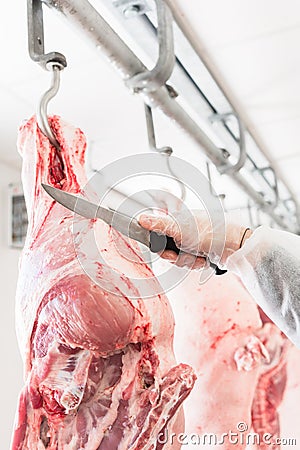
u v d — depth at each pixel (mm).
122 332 811
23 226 2199
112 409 836
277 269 990
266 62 1485
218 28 1324
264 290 1004
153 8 1026
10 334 2207
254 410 1464
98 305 804
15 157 2188
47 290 836
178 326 1340
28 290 870
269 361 1473
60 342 823
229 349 1314
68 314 811
